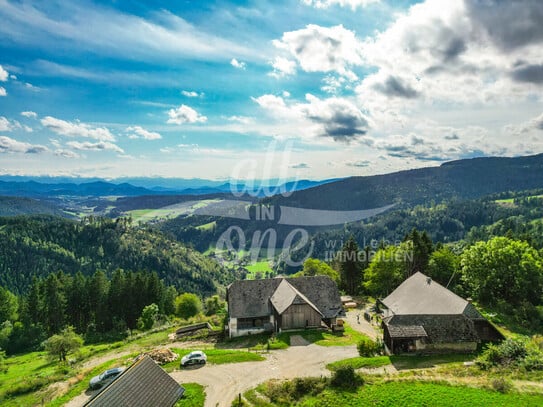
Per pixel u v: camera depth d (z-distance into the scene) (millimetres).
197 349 49938
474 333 42156
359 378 33500
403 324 43156
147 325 83375
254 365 41125
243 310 59938
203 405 32281
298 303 55188
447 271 82500
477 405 27922
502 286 66688
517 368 34500
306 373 38156
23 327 92062
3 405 39219
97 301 101875
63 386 41375
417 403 28828
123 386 26594
